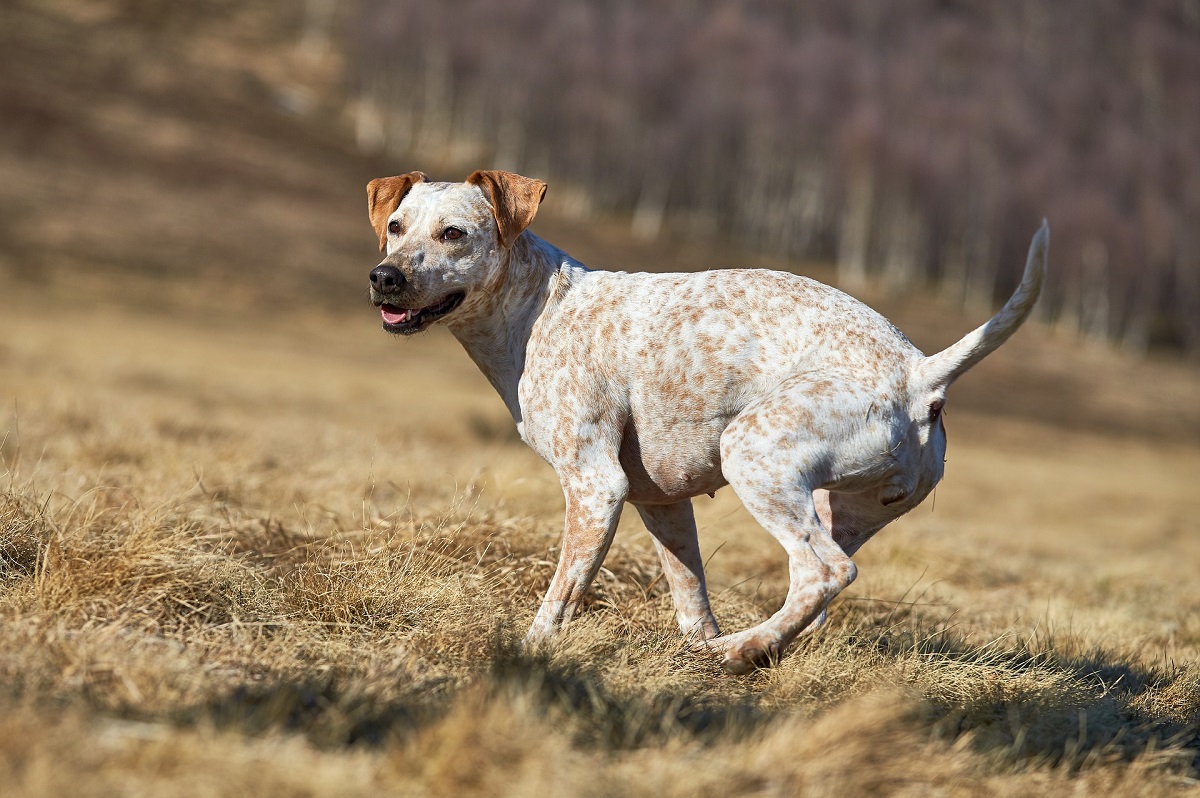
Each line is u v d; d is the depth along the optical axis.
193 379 29.62
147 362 33.53
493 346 7.08
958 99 123.56
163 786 3.80
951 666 6.36
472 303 6.96
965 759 4.82
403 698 5.04
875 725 4.66
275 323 53.84
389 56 110.94
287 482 10.52
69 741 3.97
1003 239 112.06
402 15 111.88
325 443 15.29
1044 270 6.23
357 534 7.96
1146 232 113.19
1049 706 5.87
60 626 5.53
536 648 5.86
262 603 6.50
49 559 6.40
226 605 6.44
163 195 70.75
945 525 16.53
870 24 145.00
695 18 133.75
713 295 6.68
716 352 6.54
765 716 5.12
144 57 98.12
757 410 6.29
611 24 123.56
